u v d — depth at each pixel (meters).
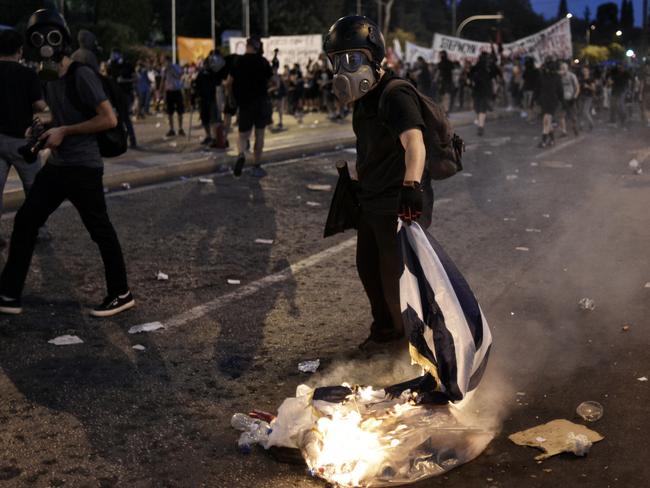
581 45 90.75
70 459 3.33
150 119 23.19
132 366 4.37
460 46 36.31
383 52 3.80
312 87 25.45
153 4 53.59
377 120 3.88
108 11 44.75
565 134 18.94
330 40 3.77
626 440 3.48
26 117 6.33
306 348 4.68
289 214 8.80
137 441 3.50
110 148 5.00
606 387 4.05
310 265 6.60
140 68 24.53
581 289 5.85
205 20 53.69
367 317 5.26
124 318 5.17
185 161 12.02
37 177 5.06
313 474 3.18
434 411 3.41
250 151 13.77
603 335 4.84
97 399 3.93
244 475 3.23
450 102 27.97
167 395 4.00
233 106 11.03
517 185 11.01
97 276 6.13
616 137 18.89
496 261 6.71
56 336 4.81
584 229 8.05
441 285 3.50
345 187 4.26
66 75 4.87
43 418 3.71
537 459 3.32
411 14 87.06
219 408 3.86
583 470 3.23
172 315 5.25
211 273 6.31
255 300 5.61
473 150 15.73
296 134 17.78
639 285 5.94
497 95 29.56
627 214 8.84
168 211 8.75
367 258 4.36
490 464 3.29
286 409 3.45
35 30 4.82
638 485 3.11
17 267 5.14
